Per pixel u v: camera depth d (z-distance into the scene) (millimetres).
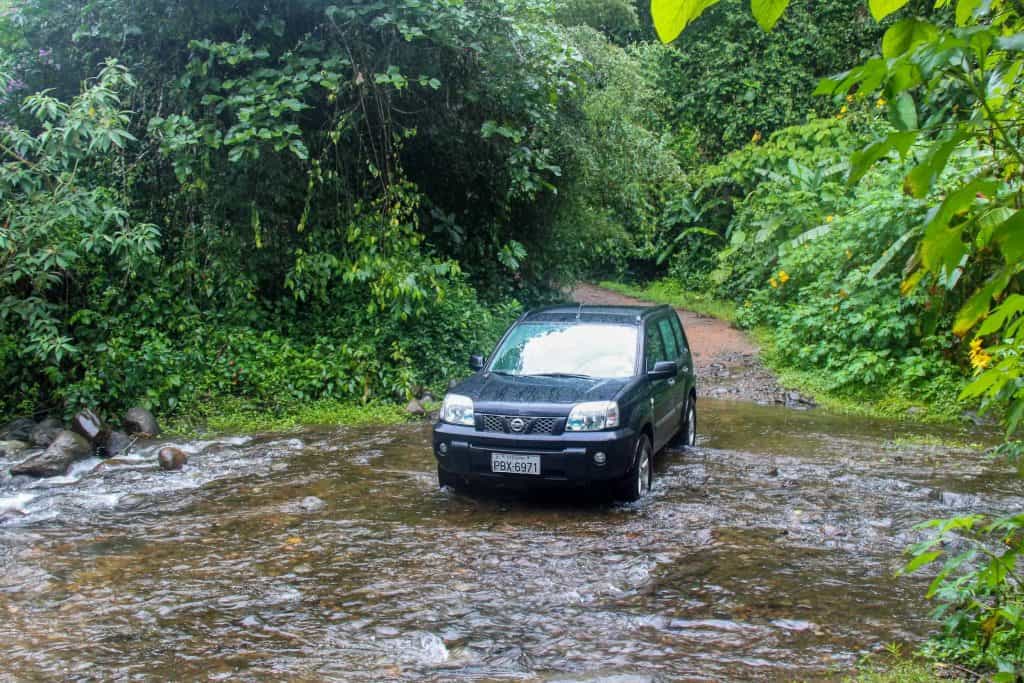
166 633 4984
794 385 13398
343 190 12398
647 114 20031
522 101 12359
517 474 7324
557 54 12586
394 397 12000
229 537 6723
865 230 13594
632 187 16688
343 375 11781
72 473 8773
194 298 11898
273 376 11492
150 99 12062
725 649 4711
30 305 10031
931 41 1283
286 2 11625
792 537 6621
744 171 21672
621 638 4875
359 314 12375
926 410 11633
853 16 23844
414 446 9875
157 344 10711
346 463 9078
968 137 1392
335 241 12609
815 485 8172
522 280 15609
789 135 21281
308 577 5871
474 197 14508
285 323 12562
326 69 11422
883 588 5594
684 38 25375
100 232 10430
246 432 10555
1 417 10336
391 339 12398
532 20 13336
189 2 11328
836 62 23984
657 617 5152
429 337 12578
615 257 22844
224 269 11797
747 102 24266
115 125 10398
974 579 4352
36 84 12078
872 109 19016
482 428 7488
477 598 5488
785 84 24047
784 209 18359
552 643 4824
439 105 12688
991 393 2330
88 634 4969
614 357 8297
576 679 4277
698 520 7074
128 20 11477
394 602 5438
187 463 9008
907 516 7137
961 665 4336
